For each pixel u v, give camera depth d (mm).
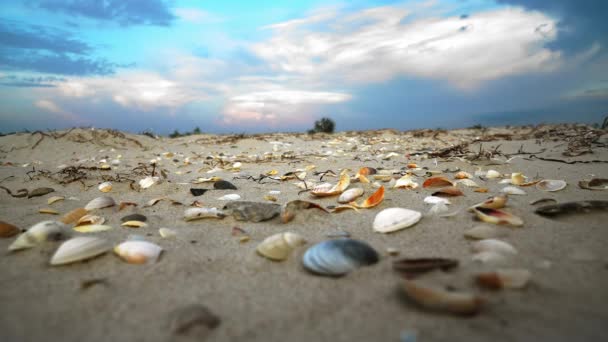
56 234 181
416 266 135
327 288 129
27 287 134
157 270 148
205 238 194
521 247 160
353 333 102
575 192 275
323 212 233
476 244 161
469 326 101
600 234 170
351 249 151
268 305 119
